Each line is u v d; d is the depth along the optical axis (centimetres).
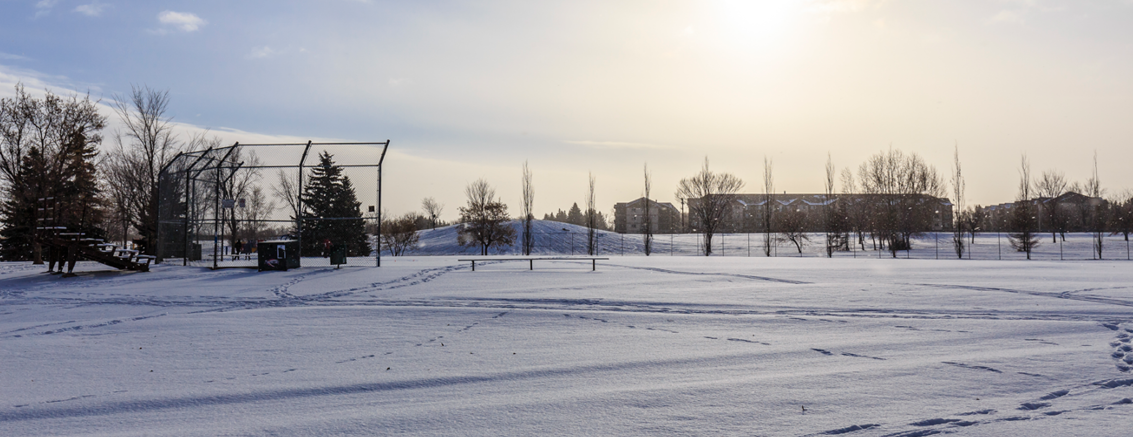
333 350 727
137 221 3462
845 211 6794
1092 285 1509
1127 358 657
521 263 2617
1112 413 462
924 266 2464
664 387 548
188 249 2314
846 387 543
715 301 1198
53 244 1891
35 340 799
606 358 677
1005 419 450
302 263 2417
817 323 926
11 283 1673
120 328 892
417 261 2675
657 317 988
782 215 9281
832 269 2206
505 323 930
